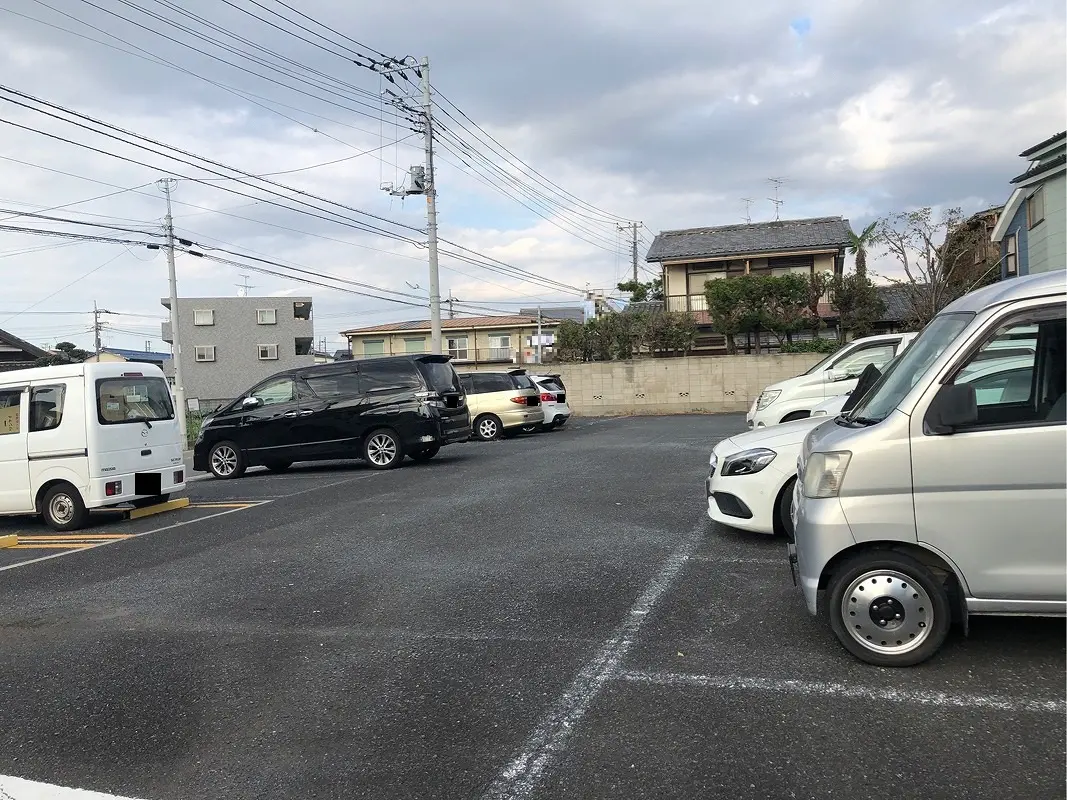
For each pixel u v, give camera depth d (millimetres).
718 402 25672
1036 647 4066
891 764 3020
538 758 3229
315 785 3123
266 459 13500
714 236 31828
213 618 5355
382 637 4785
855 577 3930
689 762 3121
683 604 5062
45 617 5668
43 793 3184
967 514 3725
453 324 43938
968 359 3814
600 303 44094
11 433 9578
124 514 10070
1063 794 2760
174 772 3297
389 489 10625
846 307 23906
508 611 5129
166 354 55688
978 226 21781
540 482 10414
